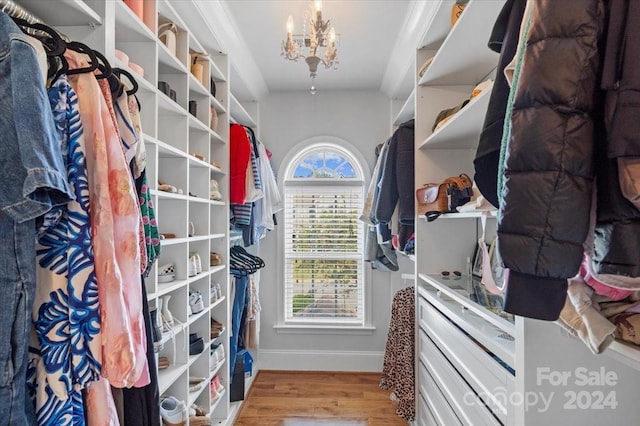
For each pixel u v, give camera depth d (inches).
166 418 58.8
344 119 122.3
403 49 89.0
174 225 64.6
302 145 122.8
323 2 72.2
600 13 19.9
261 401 99.3
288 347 121.7
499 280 49.0
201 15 69.5
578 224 20.0
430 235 77.2
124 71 38.5
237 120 111.1
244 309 101.7
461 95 77.9
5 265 22.6
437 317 63.7
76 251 27.1
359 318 123.0
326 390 106.3
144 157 39.2
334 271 123.8
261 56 97.3
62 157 26.3
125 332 29.0
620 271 19.4
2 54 22.5
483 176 31.1
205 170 76.7
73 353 26.4
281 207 111.4
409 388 82.7
